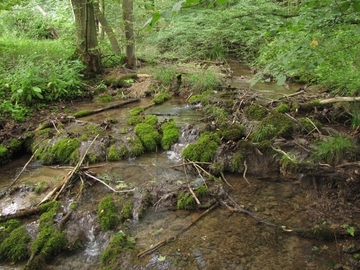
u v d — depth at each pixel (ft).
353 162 13.52
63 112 21.89
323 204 13.07
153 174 15.33
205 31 40.19
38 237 11.23
